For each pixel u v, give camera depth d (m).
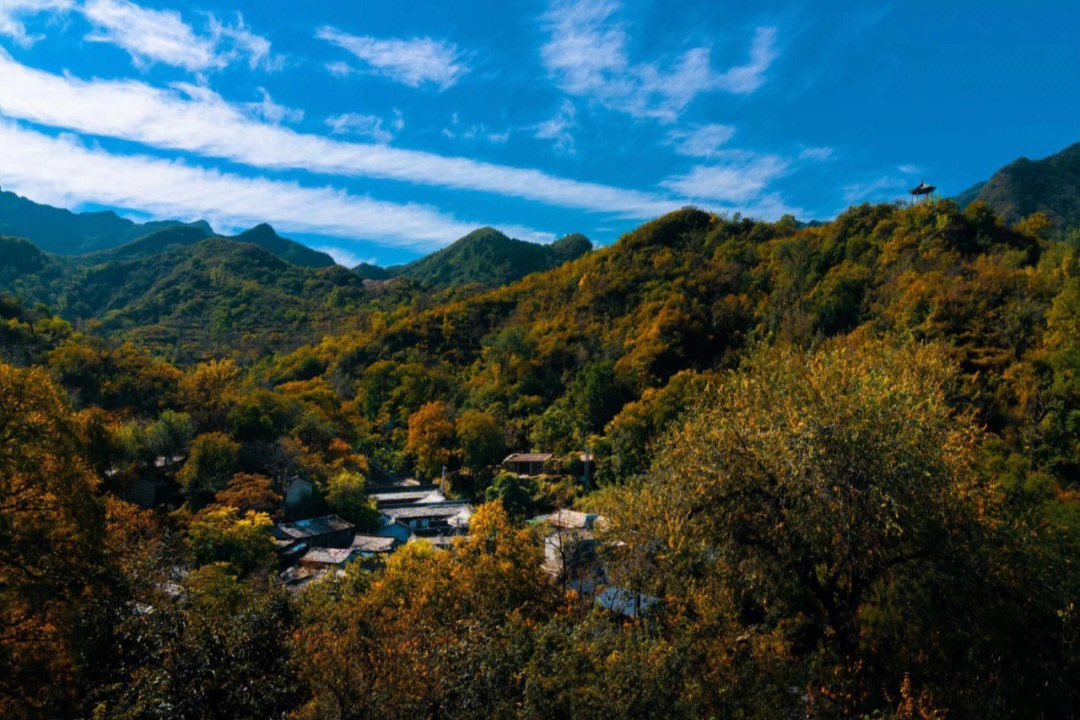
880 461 12.81
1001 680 12.53
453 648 12.11
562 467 53.91
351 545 43.31
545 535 30.80
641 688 10.29
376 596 22.50
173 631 11.08
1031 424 30.09
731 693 11.30
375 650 12.29
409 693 11.22
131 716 9.83
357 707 11.00
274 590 16.05
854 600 13.98
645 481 18.92
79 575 13.45
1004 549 13.66
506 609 19.86
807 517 13.13
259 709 10.50
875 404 13.64
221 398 53.81
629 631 12.38
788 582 14.77
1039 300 40.12
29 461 13.43
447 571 22.66
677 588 16.02
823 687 12.12
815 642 14.48
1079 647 13.05
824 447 13.10
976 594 13.52
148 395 53.44
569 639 11.90
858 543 12.96
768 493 14.27
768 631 14.38
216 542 35.41
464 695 11.16
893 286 51.03
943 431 14.48
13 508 13.71
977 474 15.27
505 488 50.22
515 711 10.59
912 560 13.68
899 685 12.89
